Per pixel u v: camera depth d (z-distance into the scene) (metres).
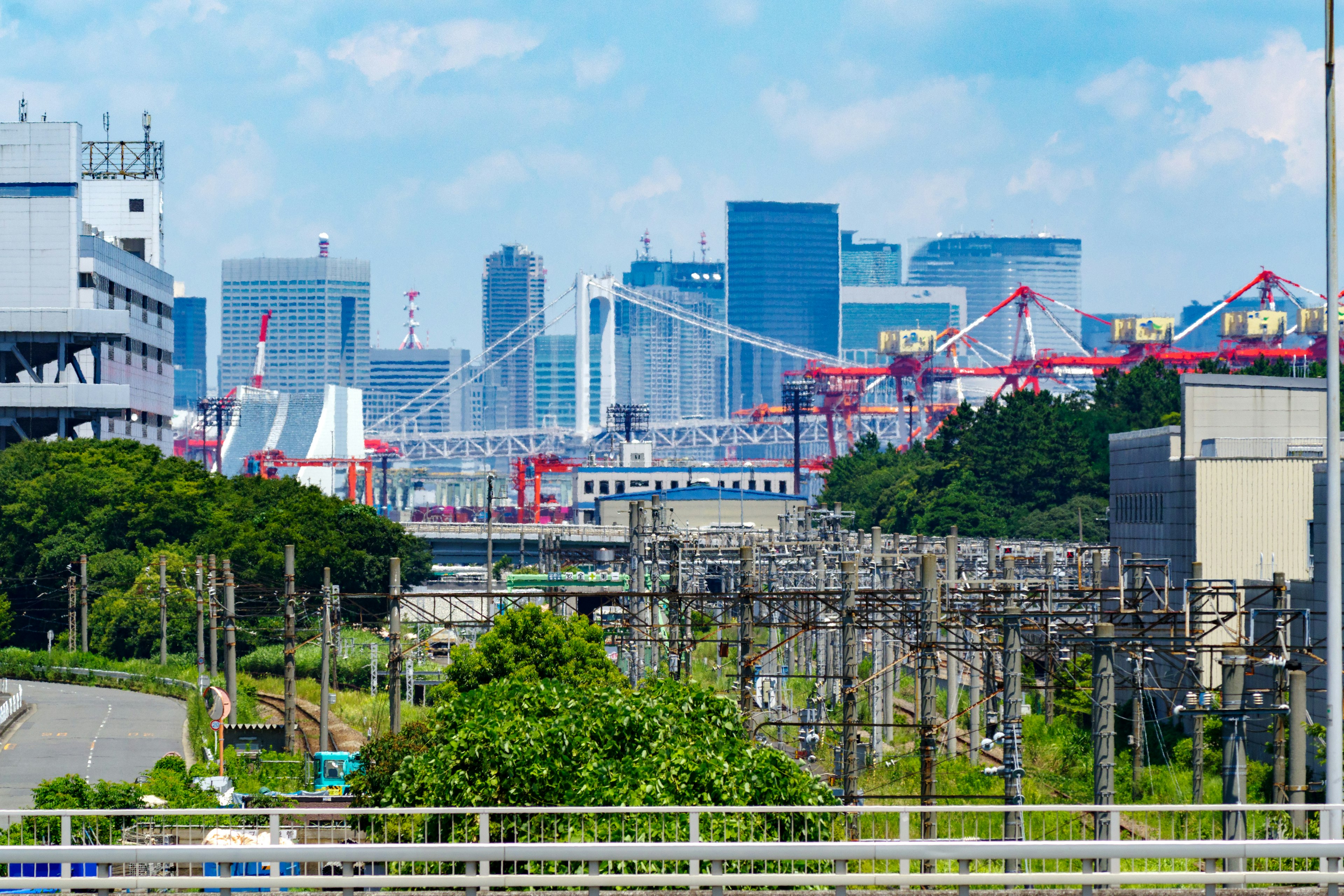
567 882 104.88
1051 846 105.75
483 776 158.50
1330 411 120.75
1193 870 123.38
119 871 132.25
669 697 175.25
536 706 173.38
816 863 117.56
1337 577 119.62
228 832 153.50
